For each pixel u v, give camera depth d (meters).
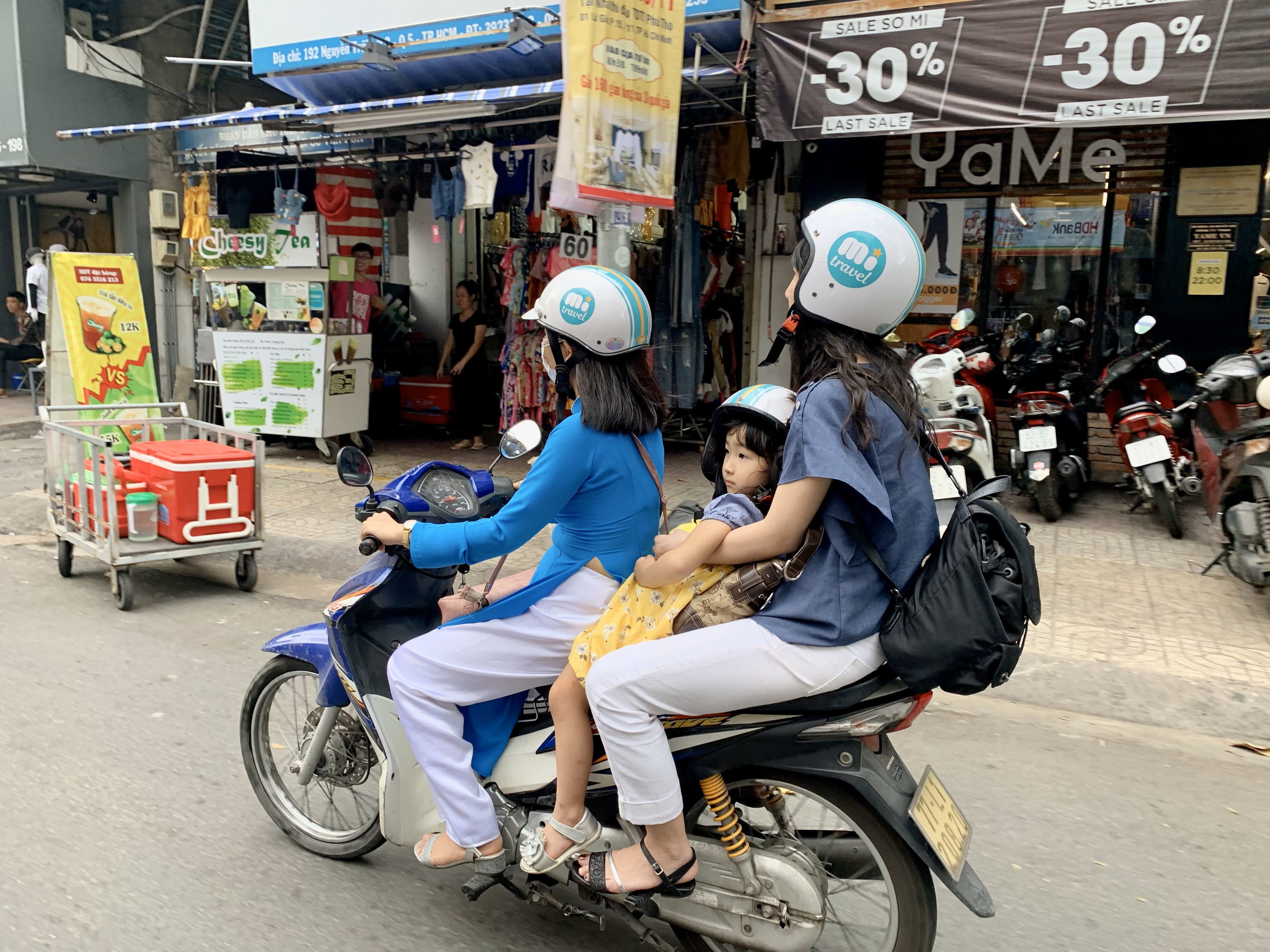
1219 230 7.49
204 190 9.37
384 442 10.26
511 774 2.54
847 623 2.07
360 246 9.21
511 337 9.27
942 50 6.17
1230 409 5.60
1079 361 7.80
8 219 14.62
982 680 1.97
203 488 5.49
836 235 2.06
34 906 2.79
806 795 2.30
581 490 2.37
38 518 7.47
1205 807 3.48
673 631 2.21
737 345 10.53
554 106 7.66
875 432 2.02
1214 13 5.56
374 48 7.69
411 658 2.47
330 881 2.97
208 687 4.39
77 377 6.57
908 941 2.23
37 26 11.15
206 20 11.80
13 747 3.76
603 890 2.33
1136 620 5.14
